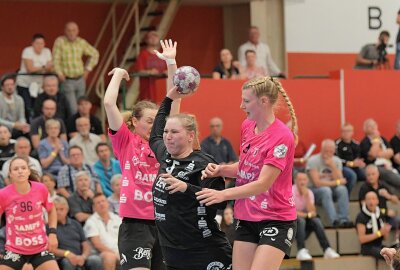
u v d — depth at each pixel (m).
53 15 22.95
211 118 19.02
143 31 22.97
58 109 18.08
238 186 7.81
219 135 17.80
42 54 19.41
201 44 24.59
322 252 17.00
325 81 19.98
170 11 22.83
